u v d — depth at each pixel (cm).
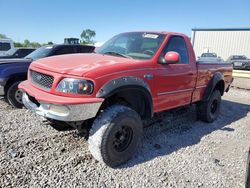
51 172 315
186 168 347
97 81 304
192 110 642
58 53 780
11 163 328
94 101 300
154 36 429
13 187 281
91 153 342
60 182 297
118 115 325
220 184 313
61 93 306
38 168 321
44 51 766
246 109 724
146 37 434
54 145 387
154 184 306
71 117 296
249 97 930
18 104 578
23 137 410
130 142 350
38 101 319
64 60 356
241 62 2372
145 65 366
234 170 348
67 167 328
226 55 3353
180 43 450
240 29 3198
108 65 330
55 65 333
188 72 452
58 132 436
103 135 317
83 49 848
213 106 571
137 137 356
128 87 333
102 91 307
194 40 3578
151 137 449
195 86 484
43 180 297
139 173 328
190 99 483
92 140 324
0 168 315
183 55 454
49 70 325
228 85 634
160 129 492
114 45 455
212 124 553
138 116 351
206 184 312
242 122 584
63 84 305
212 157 385
